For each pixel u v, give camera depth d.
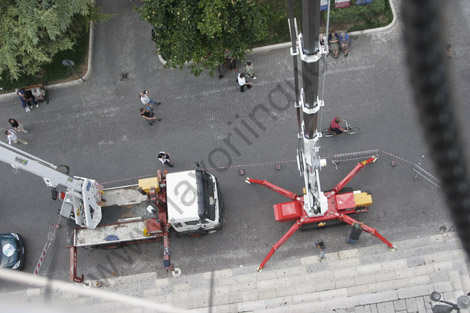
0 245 18.69
